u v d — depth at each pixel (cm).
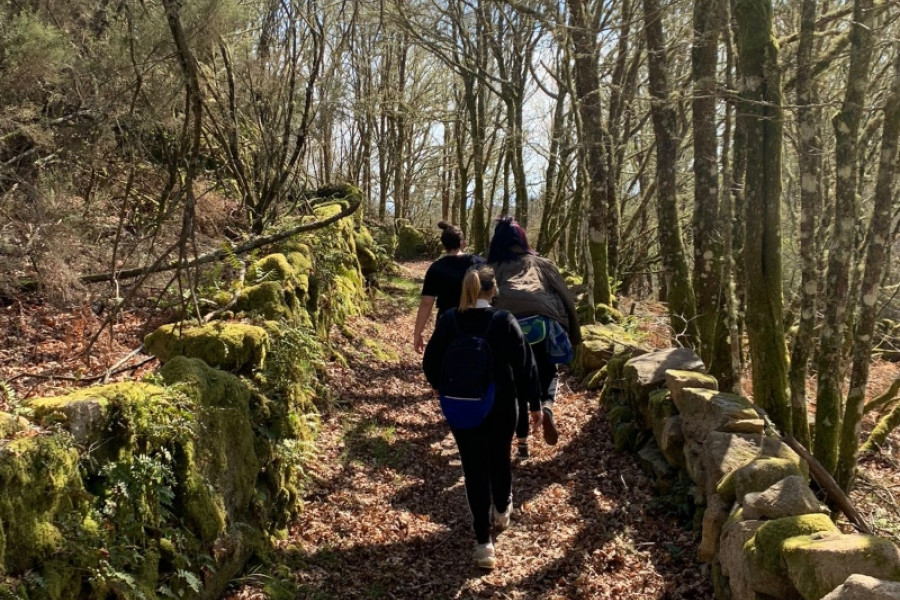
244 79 977
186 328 438
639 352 636
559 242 2142
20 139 690
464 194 2236
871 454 680
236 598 335
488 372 382
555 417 652
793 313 894
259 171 1035
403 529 439
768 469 346
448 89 2656
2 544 217
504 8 1741
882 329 1180
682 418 454
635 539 418
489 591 371
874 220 426
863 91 422
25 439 239
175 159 434
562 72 1645
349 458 534
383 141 2662
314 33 900
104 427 280
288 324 580
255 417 421
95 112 602
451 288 529
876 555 245
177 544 301
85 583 252
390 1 1498
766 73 448
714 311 589
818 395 452
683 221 1598
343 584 375
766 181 448
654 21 662
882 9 419
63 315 613
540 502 477
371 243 1365
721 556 337
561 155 1606
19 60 566
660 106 673
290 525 431
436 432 623
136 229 788
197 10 481
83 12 680
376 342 920
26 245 632
